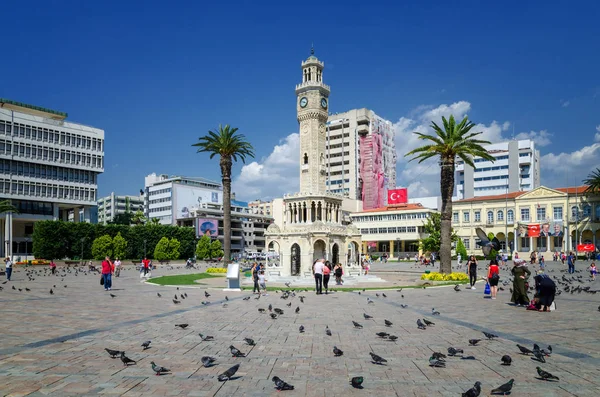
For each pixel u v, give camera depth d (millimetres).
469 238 143375
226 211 75188
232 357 15125
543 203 131000
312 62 69562
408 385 12055
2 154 117938
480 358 14883
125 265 114812
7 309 27312
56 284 50062
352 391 11570
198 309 27656
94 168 138500
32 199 124375
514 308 27688
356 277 57938
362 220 160875
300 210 67562
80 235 118750
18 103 132500
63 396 11062
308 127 69250
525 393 11328
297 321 22828
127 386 11898
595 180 112438
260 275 41375
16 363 14195
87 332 19562
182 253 140250
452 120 55812
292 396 11188
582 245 117875
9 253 118625
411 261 133875
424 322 21500
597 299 31891
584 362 14242
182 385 12031
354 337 18547
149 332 19625
